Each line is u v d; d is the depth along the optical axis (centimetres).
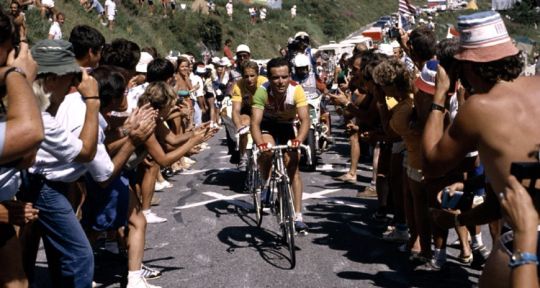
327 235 823
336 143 1666
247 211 954
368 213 935
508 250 353
